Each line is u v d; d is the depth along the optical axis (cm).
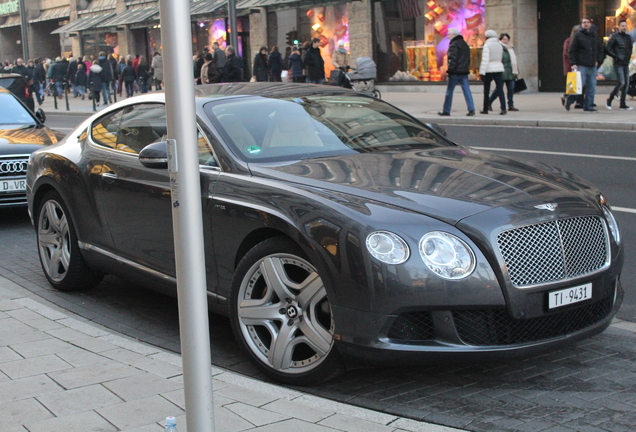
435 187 417
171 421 260
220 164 465
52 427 332
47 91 3997
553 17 2316
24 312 515
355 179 429
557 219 400
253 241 437
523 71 2347
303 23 3047
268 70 2573
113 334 471
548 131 1508
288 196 414
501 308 378
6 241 806
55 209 607
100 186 546
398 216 384
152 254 506
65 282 600
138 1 3978
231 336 506
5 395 370
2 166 840
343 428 335
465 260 374
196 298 253
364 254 373
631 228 753
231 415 347
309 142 493
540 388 406
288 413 350
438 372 430
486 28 2409
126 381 386
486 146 1354
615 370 428
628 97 2058
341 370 398
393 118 557
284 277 411
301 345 424
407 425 353
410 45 2686
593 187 466
